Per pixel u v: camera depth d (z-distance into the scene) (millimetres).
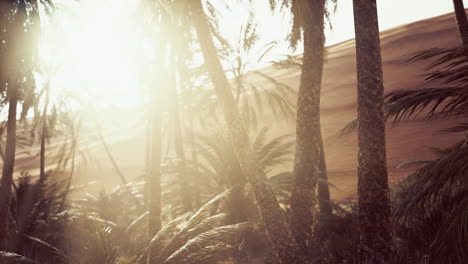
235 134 7227
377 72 7754
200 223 8250
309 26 8672
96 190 39219
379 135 7633
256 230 12539
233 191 14961
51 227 12719
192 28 13766
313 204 8234
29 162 62094
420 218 7402
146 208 19781
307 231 8062
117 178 45188
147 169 19891
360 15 7891
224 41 15414
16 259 6434
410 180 11195
